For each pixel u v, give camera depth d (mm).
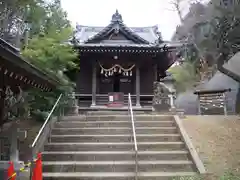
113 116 9812
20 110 7984
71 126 9156
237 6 11578
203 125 9211
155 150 7566
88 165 6664
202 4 14055
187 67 18625
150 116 9734
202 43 14086
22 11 11562
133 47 16141
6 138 6059
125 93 18438
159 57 17406
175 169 6637
